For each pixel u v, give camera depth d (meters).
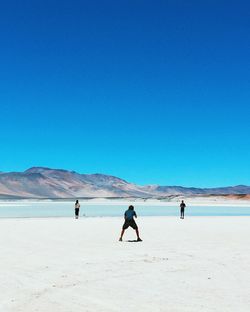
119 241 20.64
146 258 15.09
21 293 9.78
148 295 9.74
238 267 13.41
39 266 13.16
